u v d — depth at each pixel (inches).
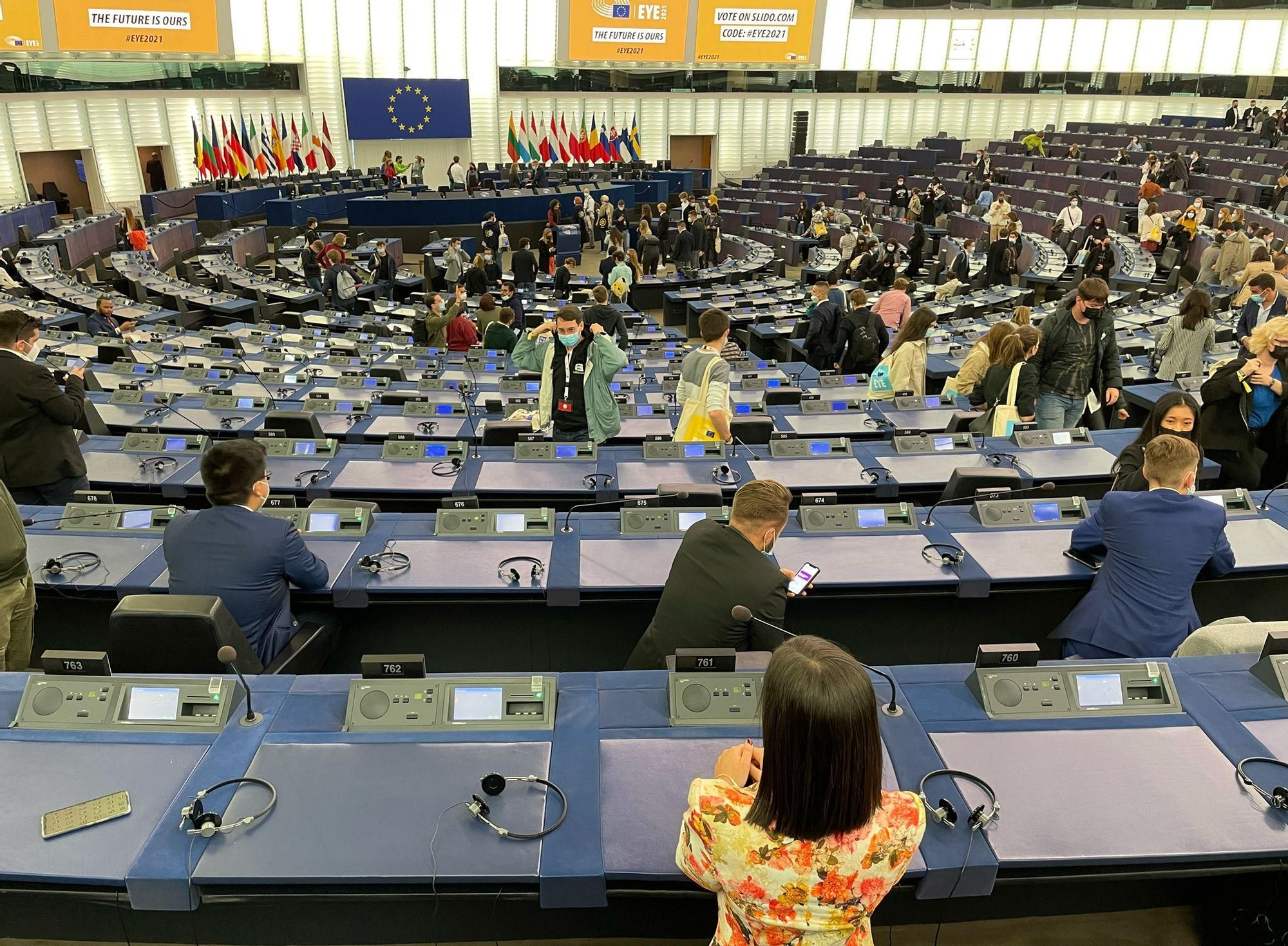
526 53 1087.0
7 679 103.3
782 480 188.2
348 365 346.3
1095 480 193.0
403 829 82.7
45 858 79.5
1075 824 83.8
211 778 88.8
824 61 1184.2
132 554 148.7
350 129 984.3
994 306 494.9
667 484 184.9
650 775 89.6
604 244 848.9
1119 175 848.3
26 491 182.1
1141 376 289.0
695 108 1182.9
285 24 960.9
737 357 364.8
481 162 1109.1
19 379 173.9
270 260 804.6
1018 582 143.9
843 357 359.9
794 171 1094.4
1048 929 100.3
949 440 208.1
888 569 144.6
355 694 97.7
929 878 79.5
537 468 192.2
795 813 59.4
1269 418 194.9
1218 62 1157.7
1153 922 101.3
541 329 213.5
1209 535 126.3
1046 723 97.6
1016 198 840.9
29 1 717.9
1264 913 91.7
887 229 836.0
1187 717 98.5
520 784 88.4
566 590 139.5
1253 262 349.4
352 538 152.9
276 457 199.0
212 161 894.4
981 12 1171.3
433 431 234.2
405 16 1013.2
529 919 86.4
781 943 62.7
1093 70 1189.1
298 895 78.5
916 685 103.9
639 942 89.4
